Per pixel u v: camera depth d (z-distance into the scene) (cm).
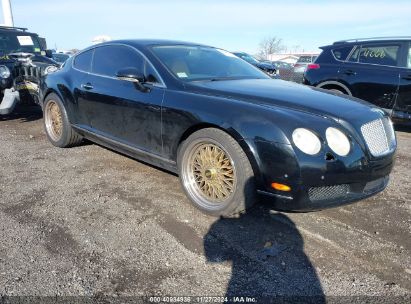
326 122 265
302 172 253
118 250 254
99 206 321
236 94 304
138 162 440
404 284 228
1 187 360
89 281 222
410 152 532
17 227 282
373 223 304
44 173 402
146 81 354
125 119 372
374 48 656
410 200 352
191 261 245
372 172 276
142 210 315
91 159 451
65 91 458
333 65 701
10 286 215
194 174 319
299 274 235
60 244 260
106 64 414
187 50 403
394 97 625
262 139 263
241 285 223
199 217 304
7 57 692
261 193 275
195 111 300
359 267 244
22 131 605
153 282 223
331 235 283
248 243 268
